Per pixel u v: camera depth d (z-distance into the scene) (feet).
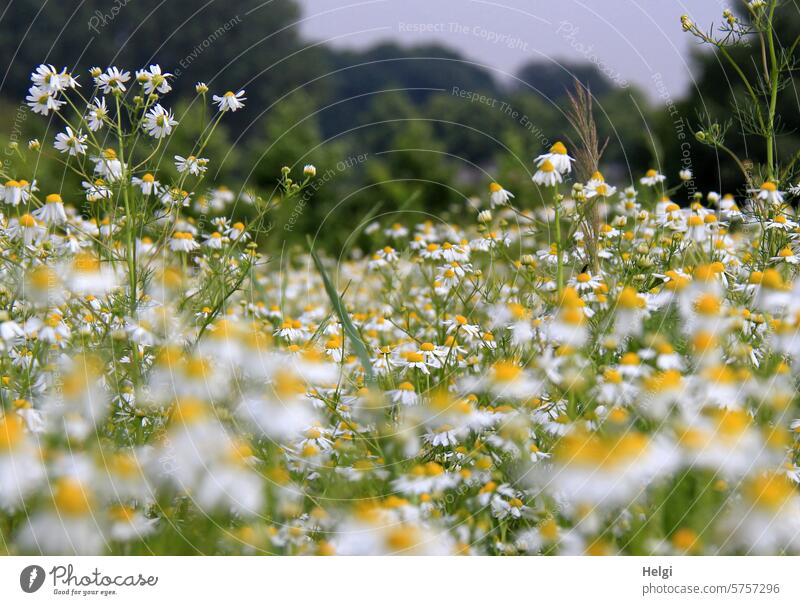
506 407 10.57
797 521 8.25
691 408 9.31
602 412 9.83
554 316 11.73
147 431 10.08
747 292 12.12
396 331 16.35
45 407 9.70
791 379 10.50
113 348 11.00
